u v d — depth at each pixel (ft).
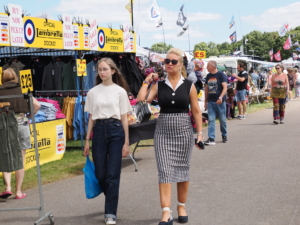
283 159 24.82
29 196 19.04
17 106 18.49
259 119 48.06
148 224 14.75
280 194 17.65
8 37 23.53
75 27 28.68
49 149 26.91
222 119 31.91
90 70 35.94
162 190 13.83
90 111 15.49
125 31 34.53
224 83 31.04
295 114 51.72
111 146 15.06
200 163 24.80
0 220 15.74
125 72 36.27
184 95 13.94
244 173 21.68
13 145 15.79
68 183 21.33
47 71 35.76
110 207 14.85
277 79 42.06
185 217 14.58
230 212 15.56
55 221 15.40
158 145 14.12
